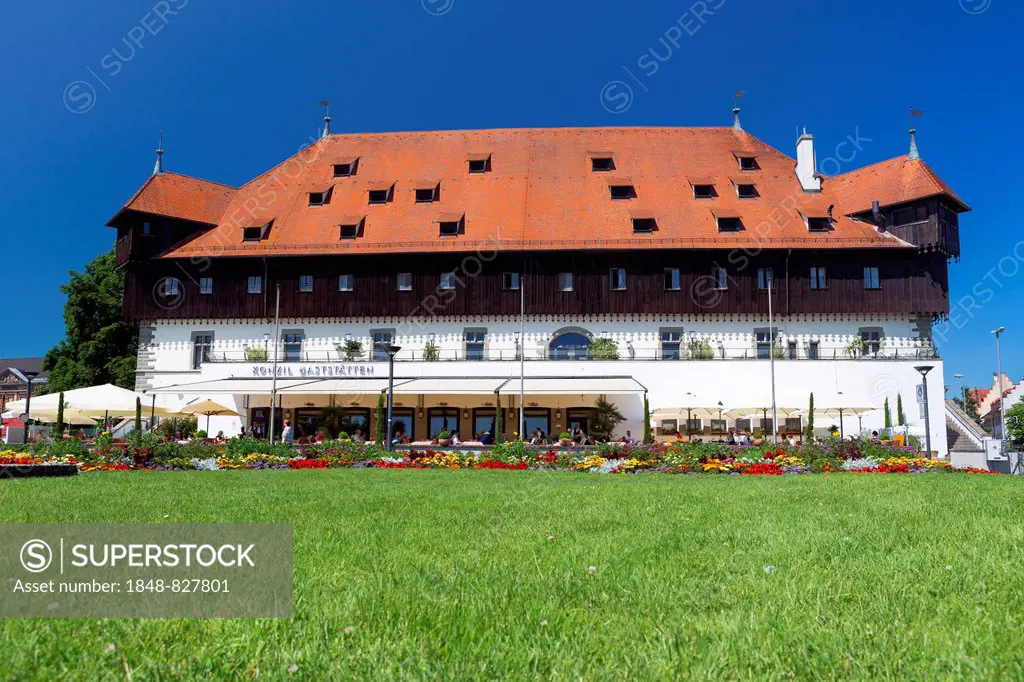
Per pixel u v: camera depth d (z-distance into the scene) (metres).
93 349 59.94
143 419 49.59
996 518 9.53
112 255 64.94
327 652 4.23
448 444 34.38
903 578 5.92
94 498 12.76
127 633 4.66
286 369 46.81
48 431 38.66
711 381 45.34
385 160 57.25
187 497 13.08
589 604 5.30
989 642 4.30
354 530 8.73
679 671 3.96
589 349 47.62
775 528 8.81
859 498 12.66
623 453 25.44
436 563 6.70
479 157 55.88
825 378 45.12
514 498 13.01
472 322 49.91
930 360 45.22
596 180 53.88
